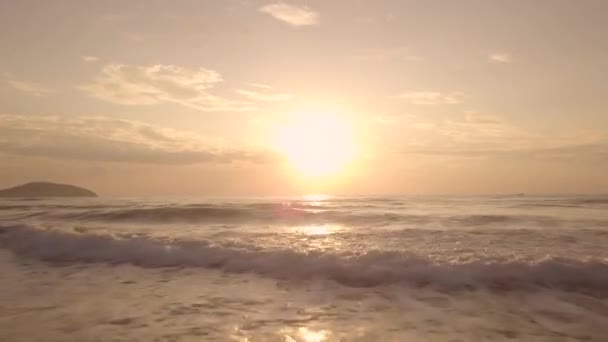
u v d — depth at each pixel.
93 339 4.37
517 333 4.55
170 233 13.02
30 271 8.02
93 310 5.45
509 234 12.06
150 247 9.59
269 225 16.27
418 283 6.71
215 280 7.17
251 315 5.25
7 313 5.31
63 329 4.69
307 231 13.48
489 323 4.89
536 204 30.72
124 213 20.05
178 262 8.55
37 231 12.05
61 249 9.93
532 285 6.48
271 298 6.05
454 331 4.62
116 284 6.93
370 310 5.44
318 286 6.69
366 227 14.96
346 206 29.83
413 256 7.91
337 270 7.47
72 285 6.85
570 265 7.03
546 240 10.81
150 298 6.05
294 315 5.24
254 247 9.32
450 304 5.68
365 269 7.41
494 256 7.99
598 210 23.14
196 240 10.05
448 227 14.46
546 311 5.33
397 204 33.28
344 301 5.86
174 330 4.66
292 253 8.50
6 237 12.05
